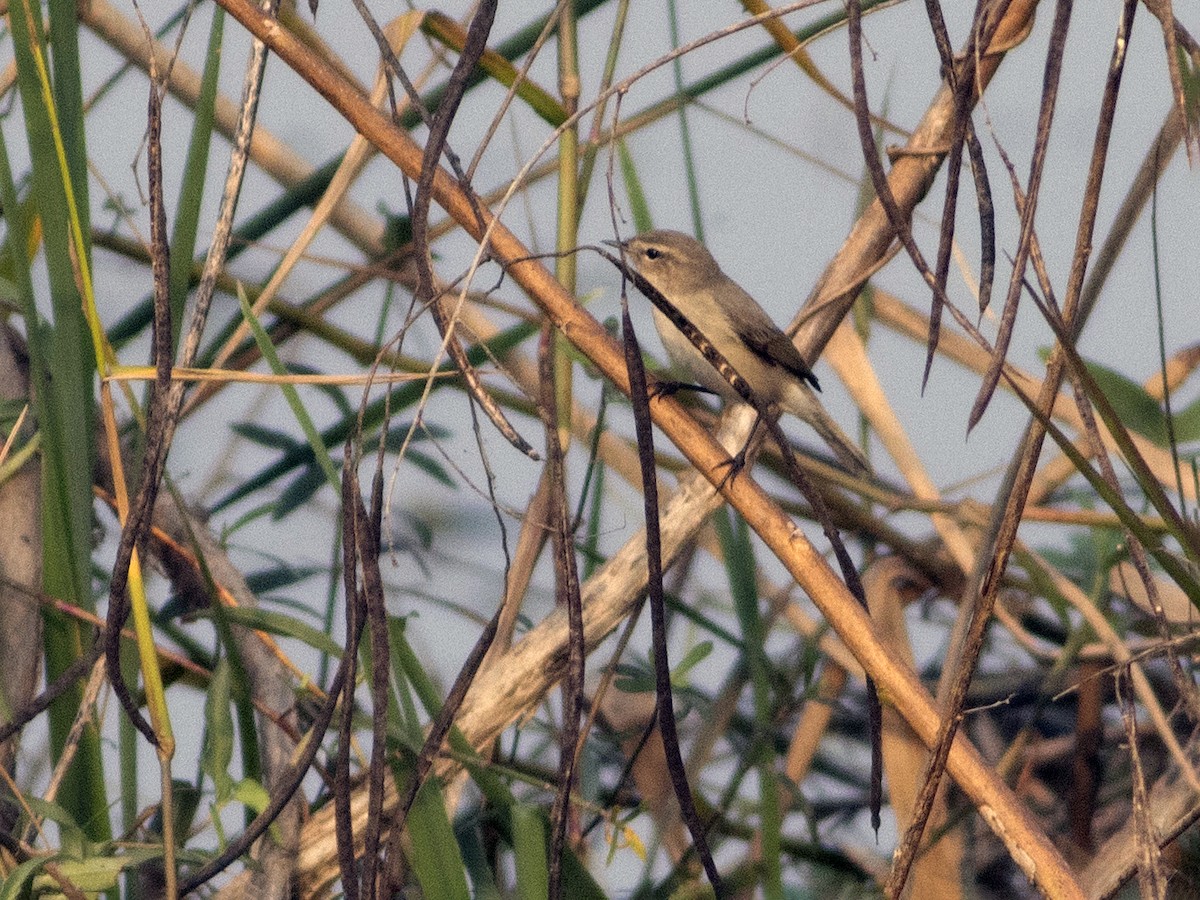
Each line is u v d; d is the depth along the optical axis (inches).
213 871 237.6
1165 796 310.0
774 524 231.0
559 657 309.7
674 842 347.3
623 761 368.2
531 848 268.8
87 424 279.4
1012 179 215.8
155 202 231.6
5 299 318.0
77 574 279.4
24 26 269.4
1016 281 202.2
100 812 274.4
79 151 279.1
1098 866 307.9
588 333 231.5
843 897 344.8
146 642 238.7
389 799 286.0
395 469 213.5
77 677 259.6
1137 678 306.0
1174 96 212.8
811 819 325.7
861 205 384.5
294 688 313.1
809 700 347.6
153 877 289.9
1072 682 369.4
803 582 231.5
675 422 235.6
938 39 208.1
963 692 216.4
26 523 322.3
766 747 303.9
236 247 407.2
